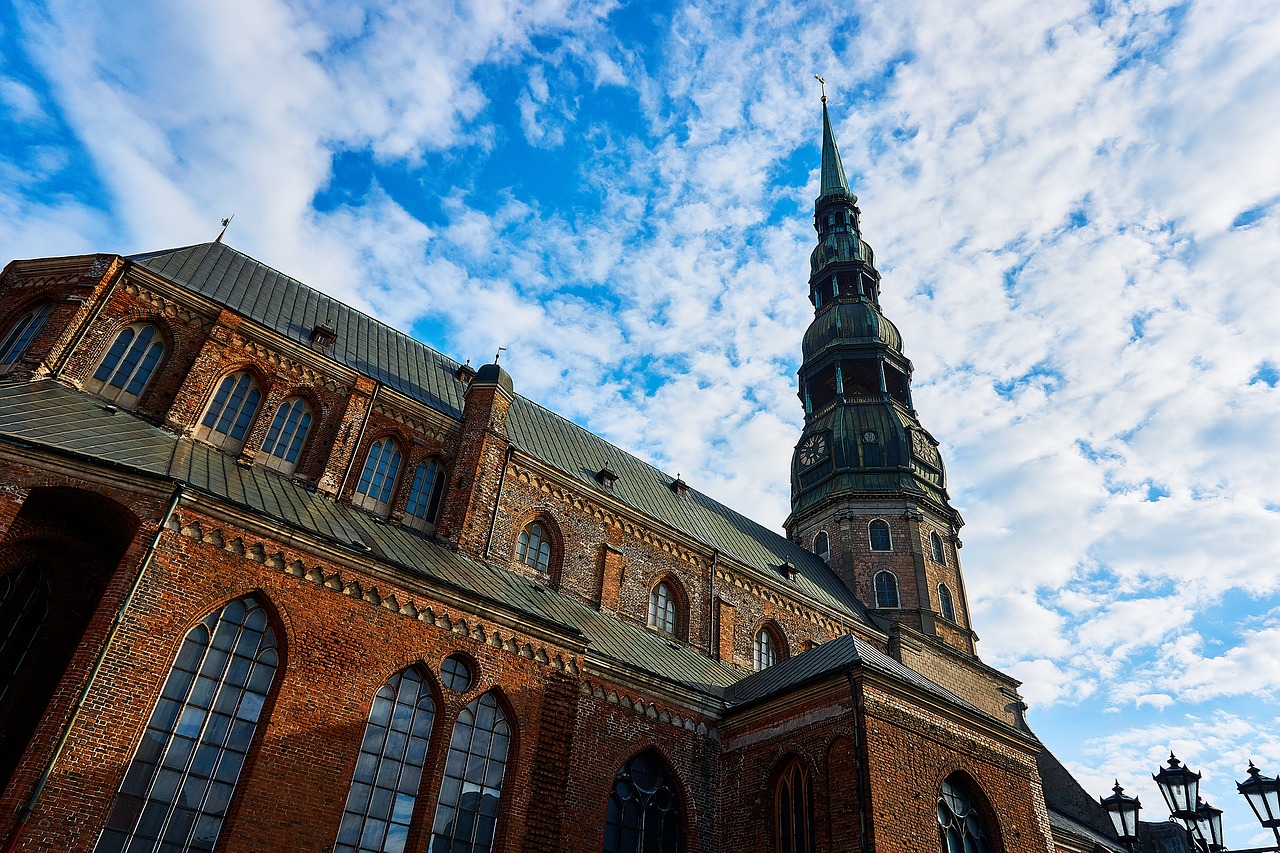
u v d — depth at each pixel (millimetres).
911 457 57594
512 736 24719
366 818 21031
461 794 22953
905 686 26672
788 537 60562
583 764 26562
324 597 22375
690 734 29953
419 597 24203
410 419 35281
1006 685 52719
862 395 61062
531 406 45531
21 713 19906
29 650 20547
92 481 20266
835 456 58219
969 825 26281
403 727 22688
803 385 65812
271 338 32062
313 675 21297
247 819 18953
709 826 28719
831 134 80625
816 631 45594
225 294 33531
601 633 32781
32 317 28891
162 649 19281
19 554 20875
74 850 16688
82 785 17172
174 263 33031
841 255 70250
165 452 25406
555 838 24062
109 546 22078
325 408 32719
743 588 43469
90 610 21484
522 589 32656
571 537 37625
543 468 37938
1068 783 50469
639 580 39219
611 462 46406
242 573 21234
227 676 20281
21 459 19688
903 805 24312
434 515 34406
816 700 27203
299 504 27359
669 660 34656
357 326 39719
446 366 42625
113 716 18016
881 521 55094
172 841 18203
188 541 20672
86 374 27188
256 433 30172
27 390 24656
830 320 65188
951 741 27078
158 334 29844
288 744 20219
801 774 26812
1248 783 20094
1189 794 21438
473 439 35719
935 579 53656
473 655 24641
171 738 18922
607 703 28234
